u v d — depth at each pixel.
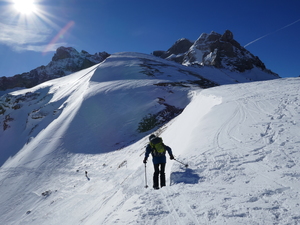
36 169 27.28
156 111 36.22
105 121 35.19
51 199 19.72
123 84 48.53
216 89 19.20
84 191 18.00
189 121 15.06
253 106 10.23
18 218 18.64
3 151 43.72
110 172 19.58
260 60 136.12
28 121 48.06
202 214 3.51
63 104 48.47
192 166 5.63
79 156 28.20
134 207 4.31
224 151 6.06
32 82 162.50
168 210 3.85
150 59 90.25
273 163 4.79
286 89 12.56
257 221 3.05
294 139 5.77
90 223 6.42
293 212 3.08
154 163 6.14
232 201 3.70
